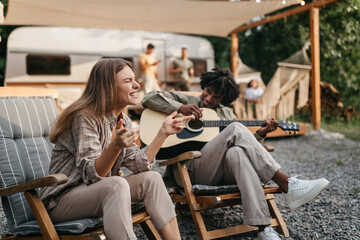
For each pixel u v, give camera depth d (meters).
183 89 8.76
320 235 2.80
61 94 7.78
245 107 8.61
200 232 2.57
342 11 8.95
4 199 2.16
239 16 7.31
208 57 9.18
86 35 8.07
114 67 2.09
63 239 1.93
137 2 6.16
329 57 10.05
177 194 2.87
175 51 8.84
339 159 5.82
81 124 1.99
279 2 6.48
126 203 1.90
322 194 3.91
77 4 6.11
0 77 10.10
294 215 3.27
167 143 3.04
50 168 2.09
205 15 7.15
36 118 2.57
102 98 2.04
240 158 2.52
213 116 3.28
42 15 6.61
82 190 1.97
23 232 2.03
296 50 11.95
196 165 2.83
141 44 8.49
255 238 2.73
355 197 3.75
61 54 7.84
